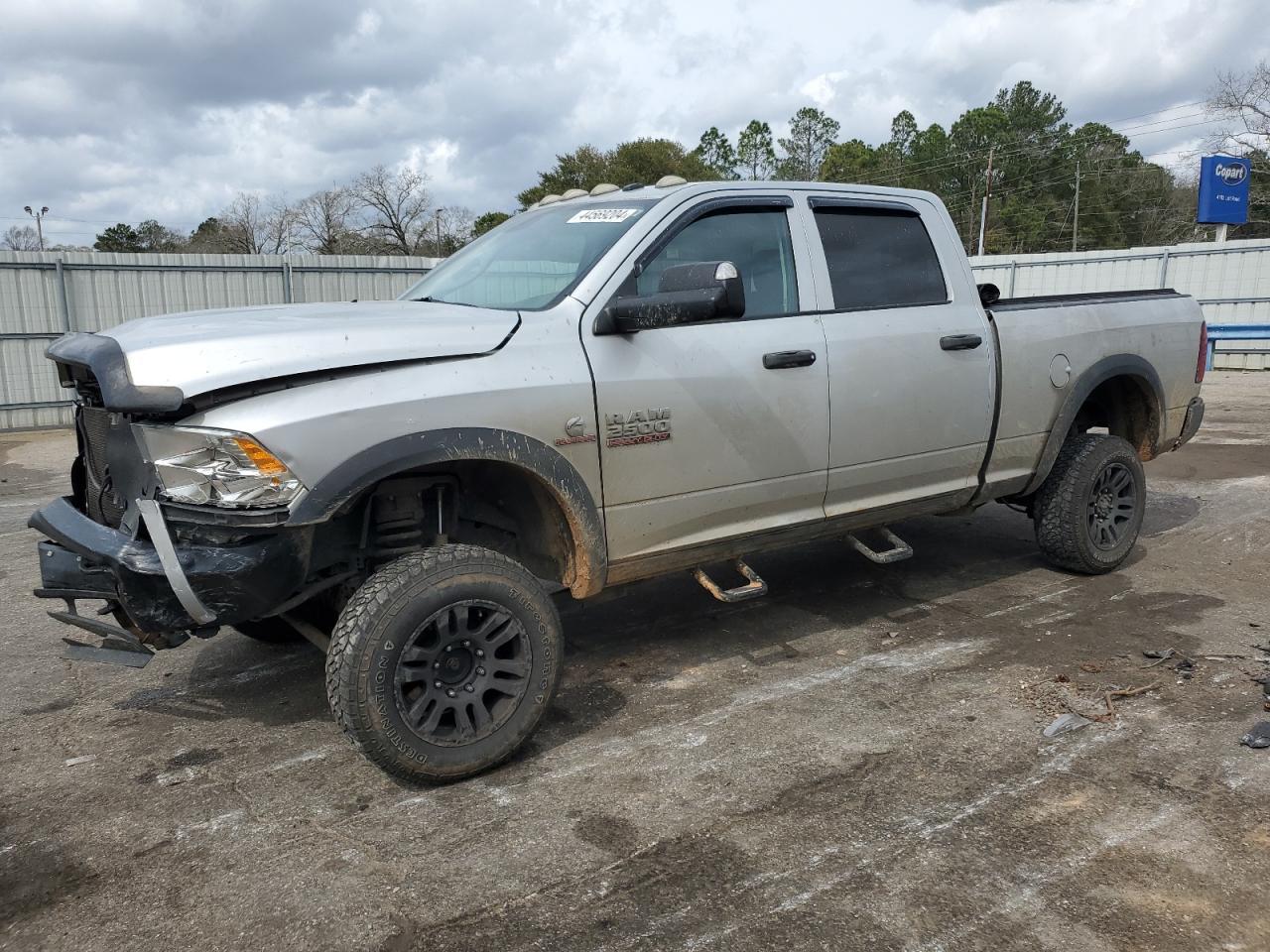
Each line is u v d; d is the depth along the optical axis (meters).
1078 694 3.83
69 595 3.19
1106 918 2.46
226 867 2.80
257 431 2.84
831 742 3.48
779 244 4.11
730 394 3.79
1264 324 18.89
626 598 5.28
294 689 4.14
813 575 5.62
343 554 3.33
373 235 55.38
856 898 2.56
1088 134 78.25
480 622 3.24
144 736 3.71
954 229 4.82
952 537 6.39
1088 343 5.11
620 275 3.62
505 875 2.71
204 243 51.97
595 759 3.40
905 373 4.32
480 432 3.17
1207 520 6.68
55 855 2.89
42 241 53.94
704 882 2.66
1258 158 45.38
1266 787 3.07
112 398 2.86
